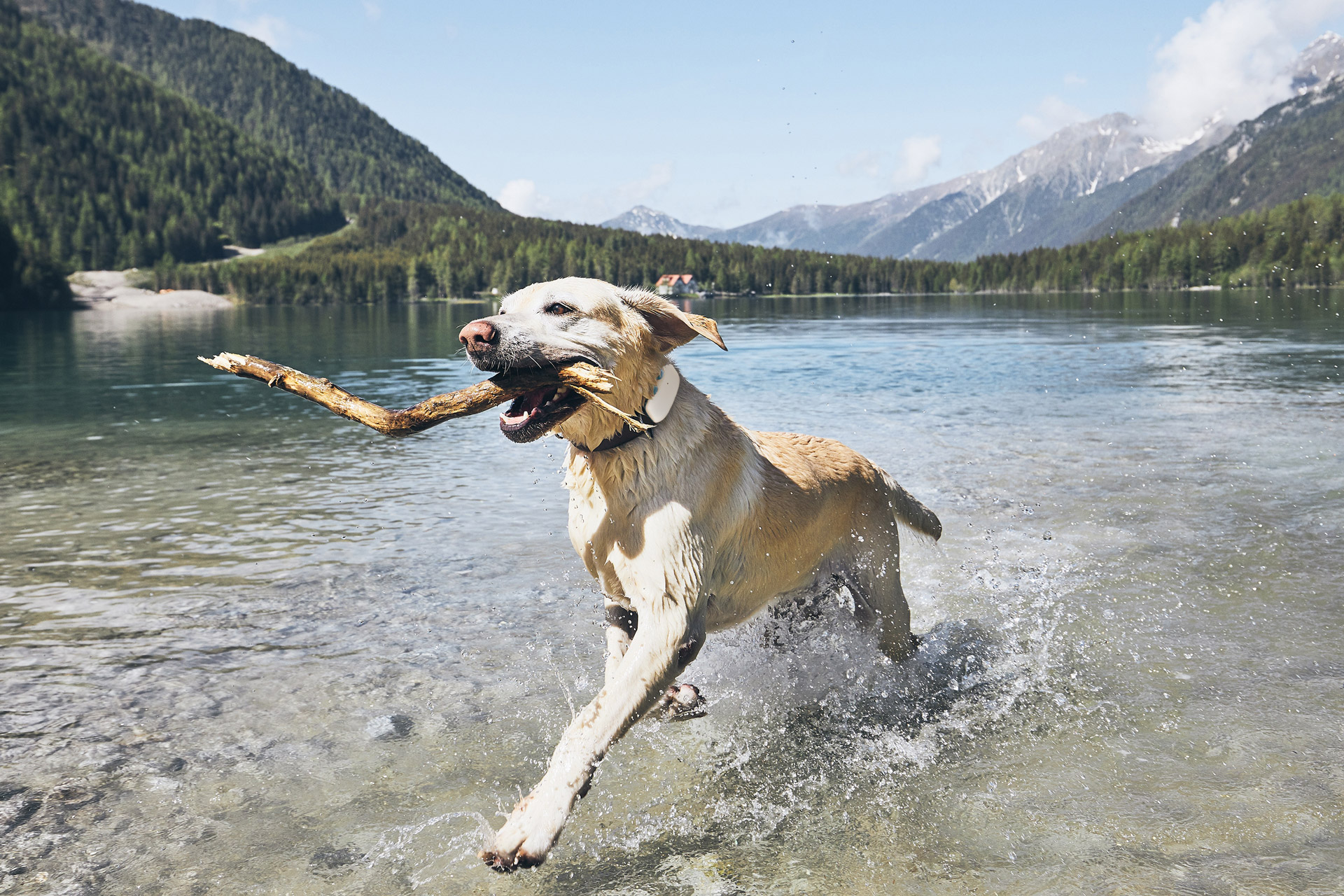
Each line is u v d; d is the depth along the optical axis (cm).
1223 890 268
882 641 450
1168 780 335
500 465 994
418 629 506
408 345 2894
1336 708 386
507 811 327
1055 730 383
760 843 306
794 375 1769
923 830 311
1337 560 587
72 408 1429
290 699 416
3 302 9488
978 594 558
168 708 405
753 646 472
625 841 310
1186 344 2417
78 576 596
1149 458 926
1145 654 458
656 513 347
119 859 294
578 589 575
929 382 1630
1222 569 580
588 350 334
